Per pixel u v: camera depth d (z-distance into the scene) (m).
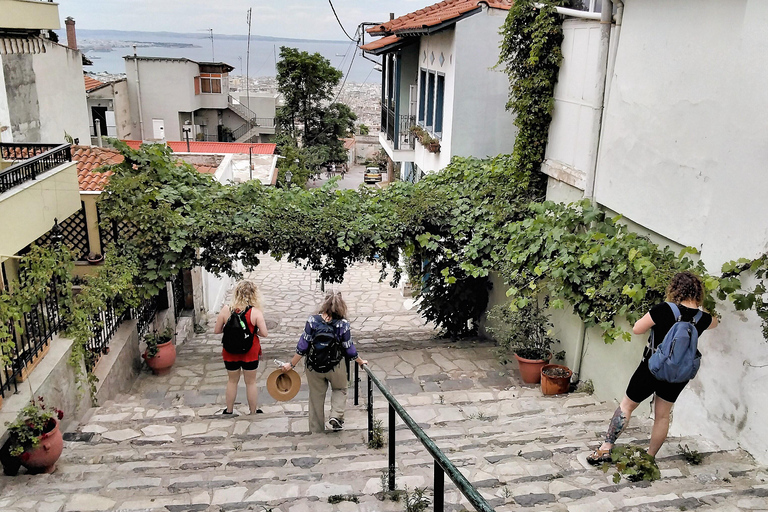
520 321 9.53
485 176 11.52
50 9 13.19
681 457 5.52
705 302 5.60
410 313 16.78
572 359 9.08
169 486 5.29
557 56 9.74
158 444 6.84
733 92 5.75
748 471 5.13
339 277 11.22
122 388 9.57
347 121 51.03
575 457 5.55
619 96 7.86
